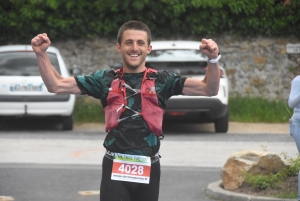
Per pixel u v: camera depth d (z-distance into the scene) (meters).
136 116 6.73
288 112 26.06
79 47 27.88
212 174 14.80
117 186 6.72
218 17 27.42
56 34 27.52
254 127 24.17
